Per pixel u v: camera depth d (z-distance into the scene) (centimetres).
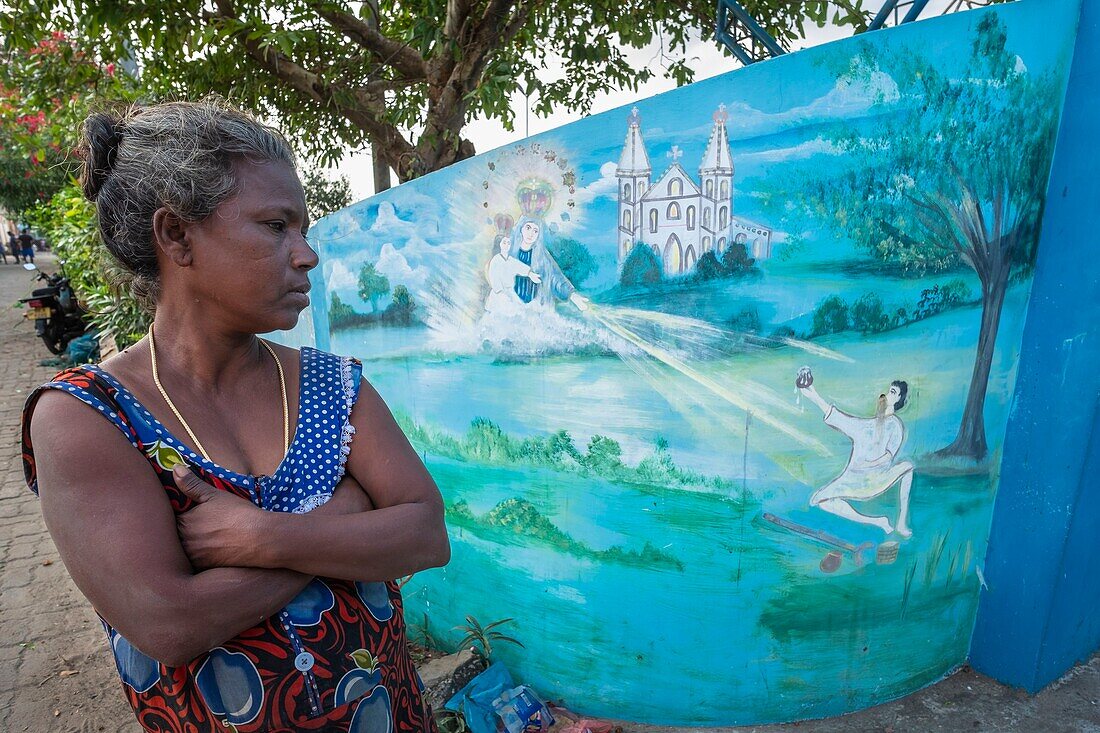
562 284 240
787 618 241
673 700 252
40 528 458
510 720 251
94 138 101
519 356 253
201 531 99
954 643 268
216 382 108
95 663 316
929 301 228
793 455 229
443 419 280
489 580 279
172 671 102
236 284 100
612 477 244
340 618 107
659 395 233
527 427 256
